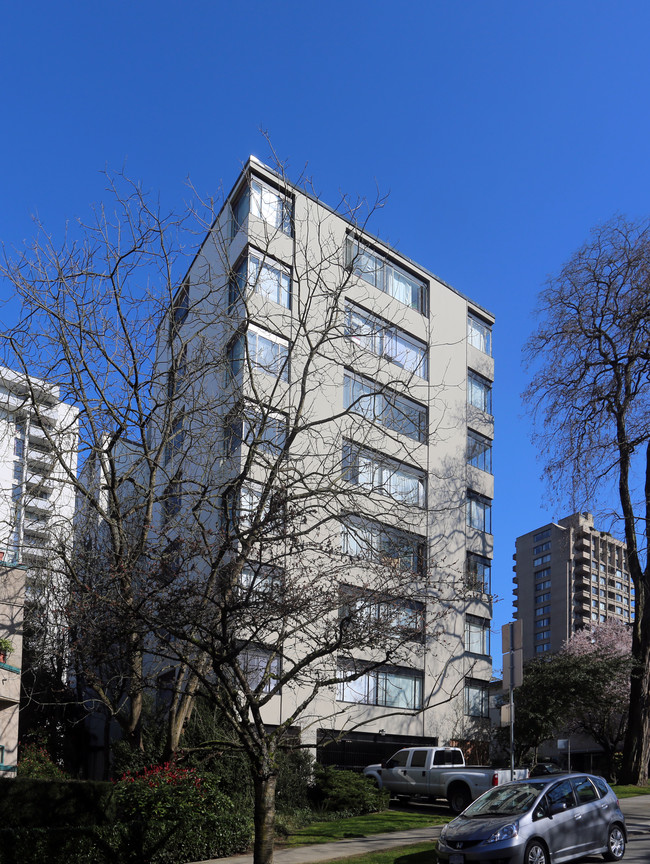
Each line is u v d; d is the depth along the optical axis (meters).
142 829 14.94
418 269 34.09
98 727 29.06
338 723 26.56
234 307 19.11
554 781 14.48
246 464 12.00
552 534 122.69
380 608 12.34
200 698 20.14
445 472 32.75
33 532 18.80
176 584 11.63
